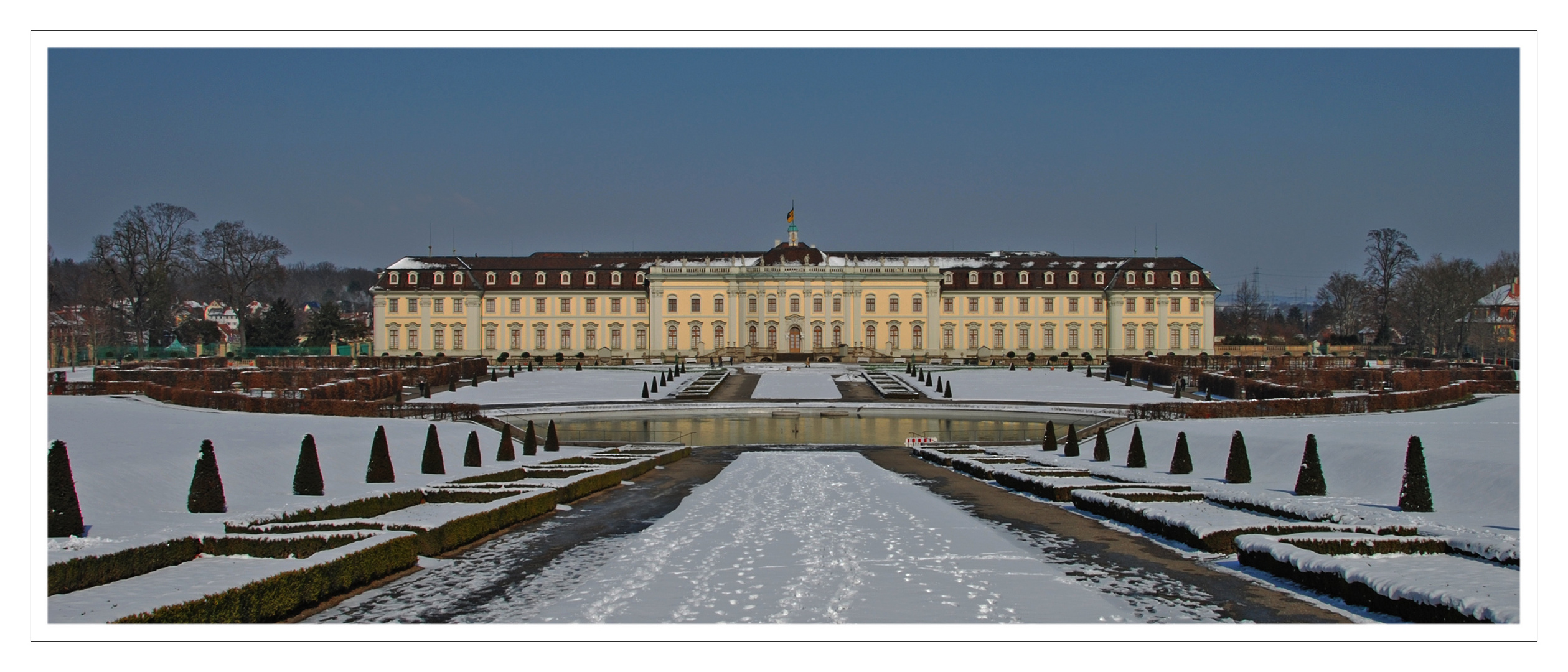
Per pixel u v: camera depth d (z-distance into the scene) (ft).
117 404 182.91
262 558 71.72
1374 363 363.76
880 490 117.60
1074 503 106.01
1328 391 219.82
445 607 63.10
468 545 85.51
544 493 104.58
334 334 503.20
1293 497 103.50
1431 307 419.33
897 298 464.65
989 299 466.70
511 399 276.82
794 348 461.78
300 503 95.50
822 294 462.60
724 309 465.88
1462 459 115.96
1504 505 98.22
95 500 97.04
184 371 247.50
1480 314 424.87
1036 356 463.01
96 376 241.76
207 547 72.54
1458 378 254.27
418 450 160.15
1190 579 69.67
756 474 136.67
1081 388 307.37
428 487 117.19
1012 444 189.26
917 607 60.80
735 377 350.84
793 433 217.97
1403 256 473.26
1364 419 186.29
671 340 465.06
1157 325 461.37
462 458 162.09
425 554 79.00
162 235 389.60
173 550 69.15
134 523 86.43
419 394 279.08
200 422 159.74
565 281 468.34
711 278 464.24
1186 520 83.25
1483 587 56.80
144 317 395.14
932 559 74.79
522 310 467.93
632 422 235.81
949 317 467.52
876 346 463.83
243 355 415.23
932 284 462.19
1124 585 67.92
